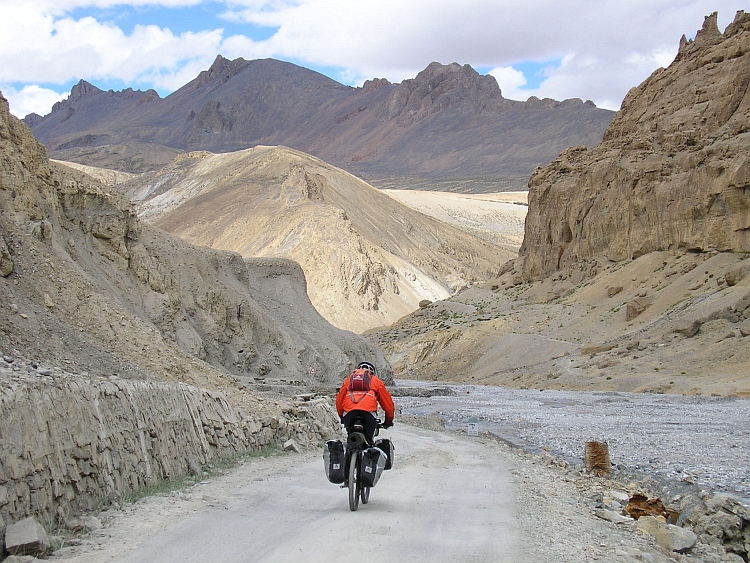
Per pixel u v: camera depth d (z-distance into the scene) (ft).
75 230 129.18
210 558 27.50
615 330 244.63
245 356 162.30
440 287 605.31
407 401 165.48
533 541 31.76
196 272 158.30
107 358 61.36
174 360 74.33
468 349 299.17
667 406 132.98
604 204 319.27
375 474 37.14
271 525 33.24
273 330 173.68
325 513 36.42
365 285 517.14
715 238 251.80
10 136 112.98
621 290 277.03
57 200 124.77
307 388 146.92
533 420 112.78
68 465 33.65
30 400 31.81
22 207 102.37
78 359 57.21
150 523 33.19
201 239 617.62
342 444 37.96
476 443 81.30
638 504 42.98
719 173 251.19
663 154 298.56
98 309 74.54
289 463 57.31
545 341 263.90
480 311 348.59
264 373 163.73
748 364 168.66
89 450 35.63
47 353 54.49
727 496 42.34
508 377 238.89
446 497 42.63
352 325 488.02
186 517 34.63
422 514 36.78
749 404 131.34
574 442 82.53
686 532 35.19
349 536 31.09
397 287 550.36
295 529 32.42
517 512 38.42
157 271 142.72
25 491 30.01
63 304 72.28
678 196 271.08
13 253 73.20
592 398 159.84
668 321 220.43
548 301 319.47
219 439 54.60
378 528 32.89
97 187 135.13
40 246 77.41
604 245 316.40
